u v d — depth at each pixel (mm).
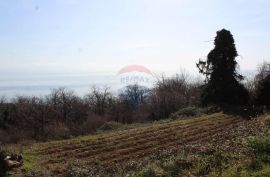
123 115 51094
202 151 16469
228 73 44219
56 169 18422
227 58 44312
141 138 26094
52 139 30828
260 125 21938
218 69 44344
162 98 51625
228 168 13266
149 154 21609
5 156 19516
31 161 20047
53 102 54000
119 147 23641
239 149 15500
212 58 44812
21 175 17344
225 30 44500
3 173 17547
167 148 22031
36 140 31375
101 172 17016
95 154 22078
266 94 42312
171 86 65500
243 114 36000
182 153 16719
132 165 17078
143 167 15641
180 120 35062
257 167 12828
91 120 39656
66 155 21734
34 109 48812
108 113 52844
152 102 52125
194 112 39531
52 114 50625
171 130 28656
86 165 19203
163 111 50031
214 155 15281
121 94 63406
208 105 43438
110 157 21328
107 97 59250
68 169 18078
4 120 46250
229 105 42094
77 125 39125
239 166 13078
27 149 23016
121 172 16203
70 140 26062
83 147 23672
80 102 55688
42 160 20406
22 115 47312
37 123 44875
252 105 42188
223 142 18719
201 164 14359
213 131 27859
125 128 32750
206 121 32750
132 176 14758
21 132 39469
